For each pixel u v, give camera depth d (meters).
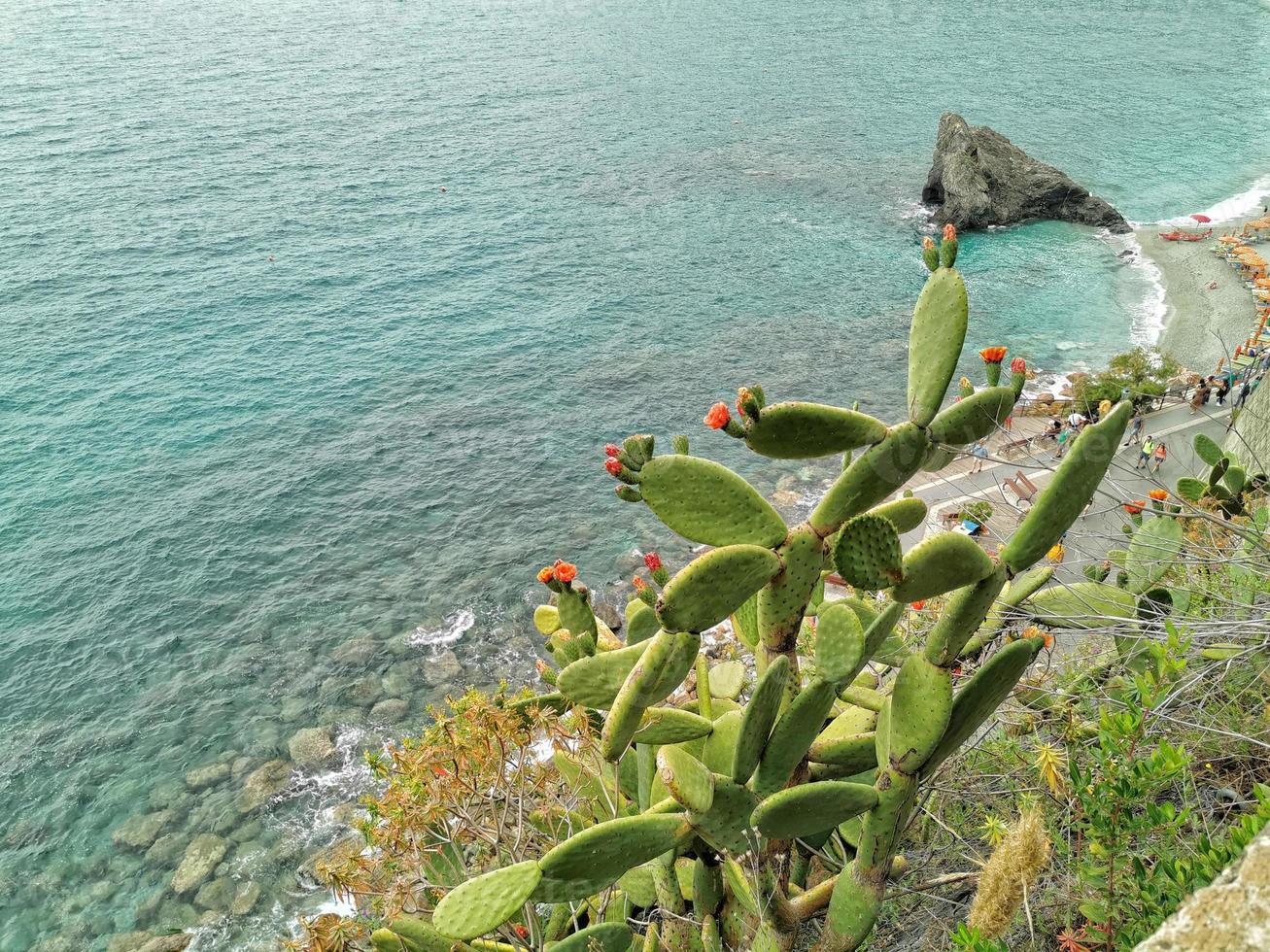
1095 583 4.87
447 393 32.12
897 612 3.27
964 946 2.81
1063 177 44.44
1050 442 21.14
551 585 4.28
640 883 4.47
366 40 97.69
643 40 95.00
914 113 63.56
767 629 3.43
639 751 4.37
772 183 51.62
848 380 31.64
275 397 32.25
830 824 3.29
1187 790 3.70
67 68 82.31
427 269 42.66
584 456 28.05
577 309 37.91
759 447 3.17
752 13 110.25
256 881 15.81
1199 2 110.44
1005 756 4.42
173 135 63.38
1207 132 57.41
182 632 21.78
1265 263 37.62
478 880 3.25
